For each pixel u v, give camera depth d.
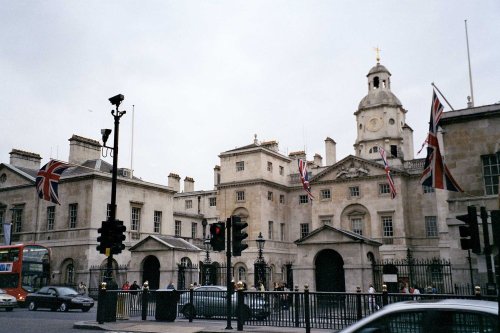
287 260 60.28
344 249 31.58
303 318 16.50
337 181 56.16
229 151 61.44
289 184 63.31
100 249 19.44
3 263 34.69
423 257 50.72
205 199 68.69
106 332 16.70
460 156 23.97
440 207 40.50
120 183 46.53
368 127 64.00
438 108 22.27
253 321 17.38
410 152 58.00
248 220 57.50
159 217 50.97
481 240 22.59
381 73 65.81
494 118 23.50
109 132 20.66
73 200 44.94
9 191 50.53
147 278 39.28
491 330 5.88
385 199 52.59
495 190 23.00
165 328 16.67
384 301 14.45
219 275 44.62
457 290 22.77
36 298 30.41
